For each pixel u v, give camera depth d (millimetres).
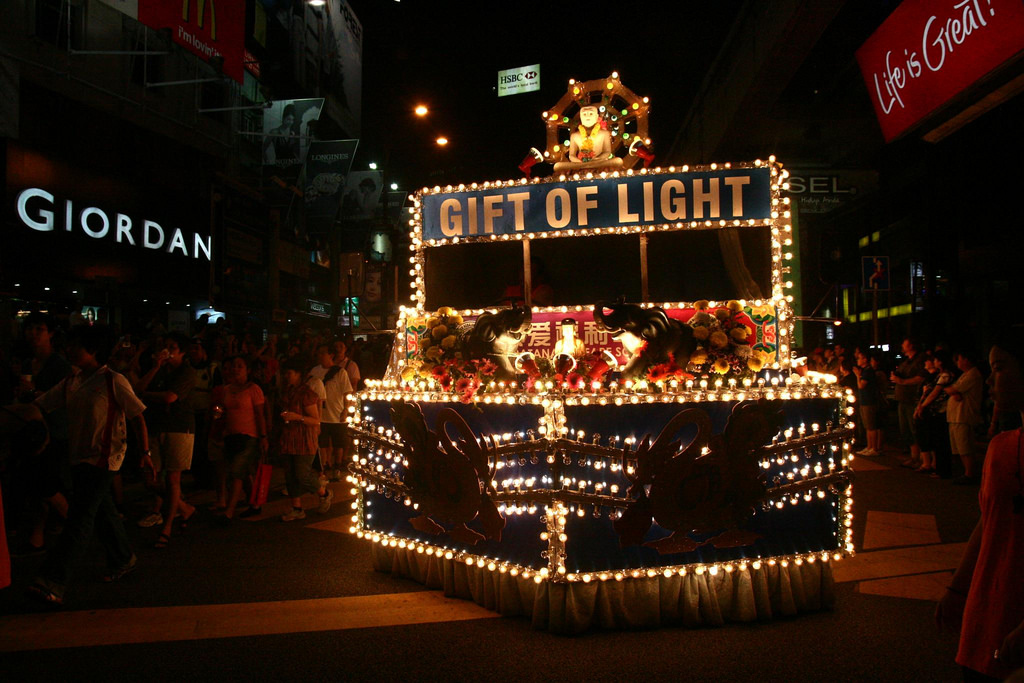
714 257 5738
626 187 4930
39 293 14344
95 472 4742
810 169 21797
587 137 5637
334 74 31984
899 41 9805
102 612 4520
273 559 5711
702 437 4156
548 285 6195
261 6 25062
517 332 4703
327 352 9094
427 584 4895
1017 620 2021
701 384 4336
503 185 5207
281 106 24547
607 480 4086
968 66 8594
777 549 4270
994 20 7855
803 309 20609
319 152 24672
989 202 14875
